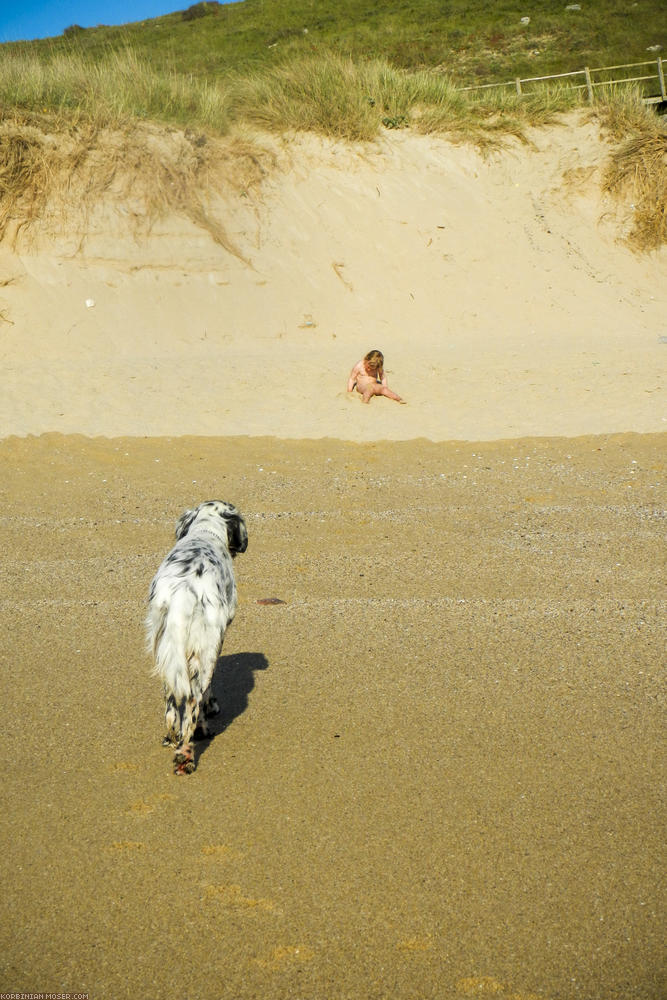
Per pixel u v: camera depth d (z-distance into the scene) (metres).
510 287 20.33
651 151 22.92
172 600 4.67
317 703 5.50
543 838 4.09
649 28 35.84
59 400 14.12
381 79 24.78
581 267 21.14
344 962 3.37
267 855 4.01
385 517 9.55
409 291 19.94
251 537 8.98
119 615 7.00
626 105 24.14
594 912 3.61
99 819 4.30
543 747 4.90
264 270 19.55
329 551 8.54
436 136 23.62
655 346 17.08
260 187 20.98
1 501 10.27
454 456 11.95
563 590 7.36
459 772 4.67
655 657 6.01
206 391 14.81
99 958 3.41
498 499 10.10
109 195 19.05
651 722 5.14
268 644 6.43
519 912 3.62
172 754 4.93
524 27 38.06
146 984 3.28
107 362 16.11
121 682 5.85
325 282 19.78
